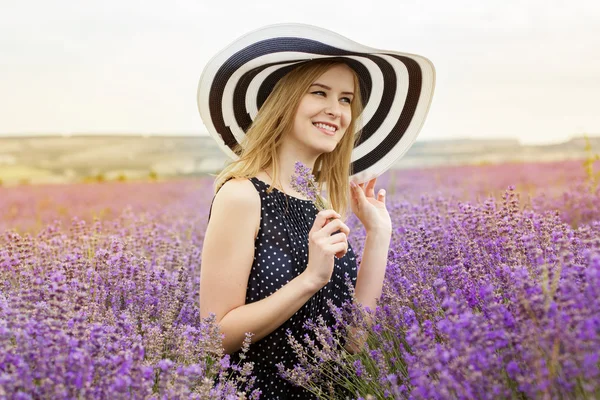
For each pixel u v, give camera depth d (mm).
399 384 2184
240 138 3027
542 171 9172
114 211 8305
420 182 8938
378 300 2545
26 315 1941
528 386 1480
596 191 5340
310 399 2557
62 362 1687
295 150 2635
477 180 8703
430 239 2828
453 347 1686
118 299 2820
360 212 2783
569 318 1524
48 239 4008
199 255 4074
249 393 2451
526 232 2535
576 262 2186
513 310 1862
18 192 10719
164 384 1738
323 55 2482
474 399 1531
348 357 2512
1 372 1672
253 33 2504
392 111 3074
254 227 2441
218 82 2768
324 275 2248
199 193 10852
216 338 2184
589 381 1397
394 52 2574
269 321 2285
